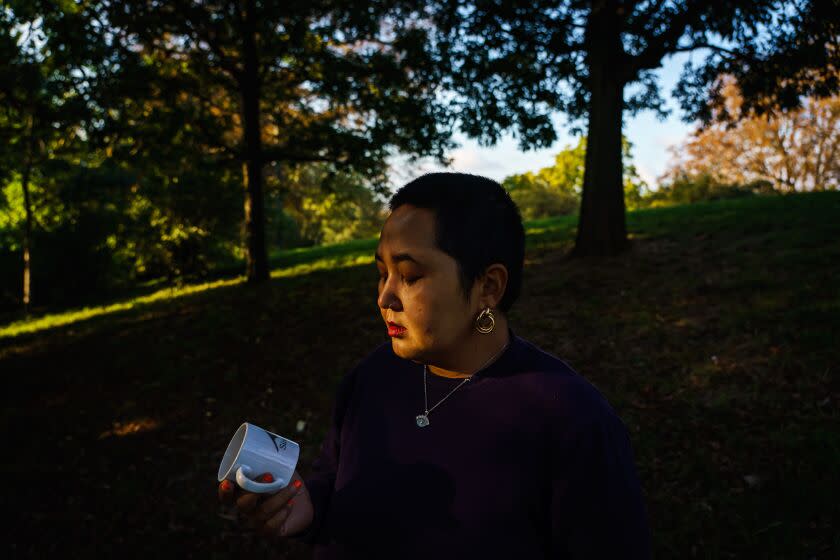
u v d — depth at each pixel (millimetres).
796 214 9672
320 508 1061
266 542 3900
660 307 6484
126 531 4152
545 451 891
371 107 10219
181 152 10781
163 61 10516
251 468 918
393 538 954
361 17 9227
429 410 976
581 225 9203
